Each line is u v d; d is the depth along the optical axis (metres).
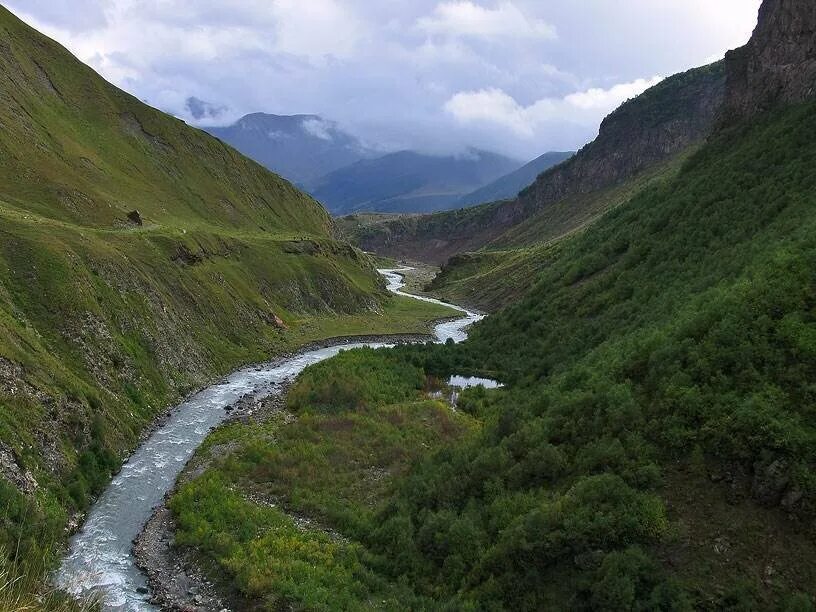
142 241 66.19
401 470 35.91
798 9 66.31
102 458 33.50
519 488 26.19
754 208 48.19
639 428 23.72
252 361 65.50
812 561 16.97
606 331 48.88
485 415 48.00
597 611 18.30
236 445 39.09
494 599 20.72
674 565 18.39
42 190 68.06
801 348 21.66
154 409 43.75
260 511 30.22
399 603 22.22
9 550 21.70
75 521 27.83
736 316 24.80
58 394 32.75
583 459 24.44
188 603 23.08
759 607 16.53
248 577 23.77
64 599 18.23
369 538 27.72
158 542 27.33
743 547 18.03
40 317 39.47
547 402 33.12
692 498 20.00
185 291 64.12
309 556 25.95
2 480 24.69
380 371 58.47
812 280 24.38
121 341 45.44
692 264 48.06
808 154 49.56
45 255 43.75
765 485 18.75
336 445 39.09
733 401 21.31
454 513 26.56
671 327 30.58
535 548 21.02
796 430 19.05
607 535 19.92
